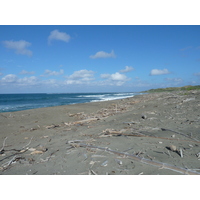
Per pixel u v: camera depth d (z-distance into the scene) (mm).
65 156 3850
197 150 3816
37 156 4105
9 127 8594
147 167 3072
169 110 9469
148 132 5500
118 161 3307
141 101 18078
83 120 9180
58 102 28922
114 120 8461
